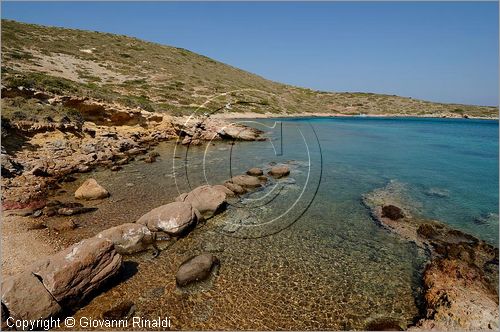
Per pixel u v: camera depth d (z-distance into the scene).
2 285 6.57
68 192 15.23
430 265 9.17
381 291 8.12
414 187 17.64
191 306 7.36
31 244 9.84
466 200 15.40
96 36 91.31
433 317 6.96
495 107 115.56
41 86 28.30
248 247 10.32
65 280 7.01
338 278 8.68
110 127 30.12
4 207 12.45
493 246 10.67
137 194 15.30
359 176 19.98
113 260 8.16
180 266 8.68
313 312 7.30
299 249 10.27
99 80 57.50
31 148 19.78
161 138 32.53
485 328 6.47
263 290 8.07
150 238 10.18
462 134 49.72
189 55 94.88
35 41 70.62
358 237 11.22
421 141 39.47
